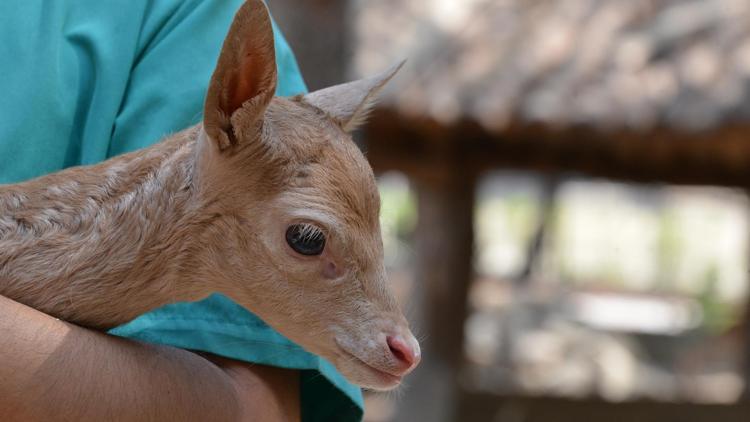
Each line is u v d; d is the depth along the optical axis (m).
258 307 2.95
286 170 2.88
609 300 21.95
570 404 12.20
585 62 9.66
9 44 3.12
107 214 2.94
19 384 2.51
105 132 3.12
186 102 3.15
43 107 3.09
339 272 2.91
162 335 2.96
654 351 15.86
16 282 2.90
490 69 9.68
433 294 11.00
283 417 2.97
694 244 27.33
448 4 10.48
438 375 10.92
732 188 10.77
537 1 10.48
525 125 9.30
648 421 12.39
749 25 9.70
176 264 2.92
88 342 2.63
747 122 8.84
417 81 9.51
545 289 22.00
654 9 10.16
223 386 2.79
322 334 2.94
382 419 10.68
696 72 9.30
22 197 2.97
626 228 29.14
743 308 13.95
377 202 2.97
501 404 12.03
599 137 9.30
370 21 10.20
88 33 3.19
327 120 3.01
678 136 9.08
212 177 2.89
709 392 13.25
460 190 10.62
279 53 3.23
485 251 25.89
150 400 2.64
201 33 3.22
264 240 2.88
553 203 22.59
